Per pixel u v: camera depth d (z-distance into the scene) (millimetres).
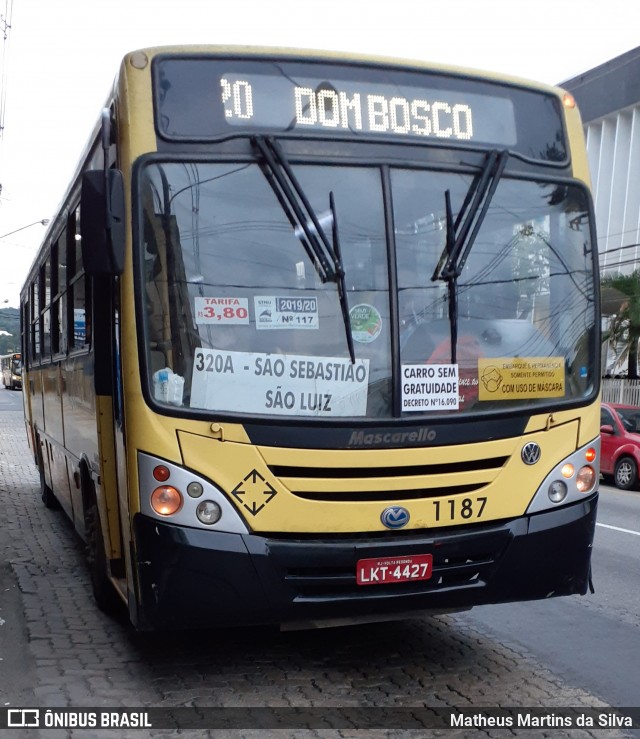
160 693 4953
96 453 5812
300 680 5219
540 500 5117
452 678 5328
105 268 4633
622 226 31516
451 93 5324
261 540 4617
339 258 4891
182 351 4688
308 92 5039
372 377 4852
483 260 5211
